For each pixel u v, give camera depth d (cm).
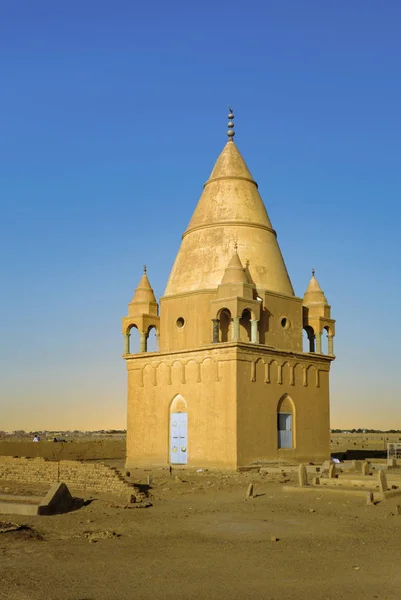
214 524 1958
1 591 1280
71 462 2769
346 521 1969
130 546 1673
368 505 2230
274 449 3572
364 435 17600
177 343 3781
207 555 1572
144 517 2081
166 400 3709
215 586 1316
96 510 2216
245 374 3472
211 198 3988
